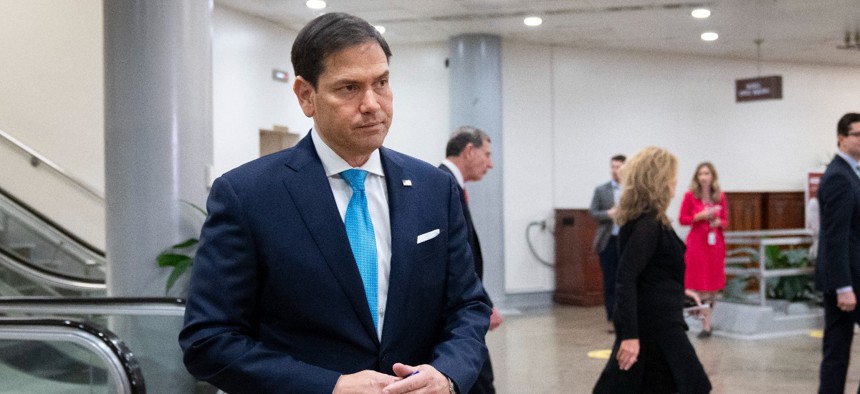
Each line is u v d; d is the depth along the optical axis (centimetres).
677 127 1179
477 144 396
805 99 1256
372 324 161
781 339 795
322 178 165
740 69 1215
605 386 360
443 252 172
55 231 759
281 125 983
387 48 162
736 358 700
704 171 806
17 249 754
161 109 505
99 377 375
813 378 619
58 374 382
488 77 1027
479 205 1028
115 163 509
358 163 168
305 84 162
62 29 855
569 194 1123
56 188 845
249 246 158
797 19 950
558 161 1117
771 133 1232
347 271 159
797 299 871
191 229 510
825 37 1057
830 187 439
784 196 1195
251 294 159
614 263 855
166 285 487
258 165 165
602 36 1052
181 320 414
